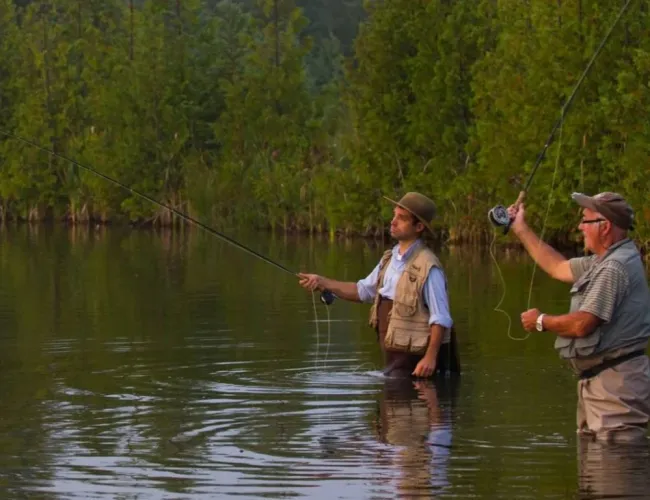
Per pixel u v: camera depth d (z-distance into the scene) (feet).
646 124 90.22
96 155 157.38
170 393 35.53
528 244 30.58
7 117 173.47
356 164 123.54
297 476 26.18
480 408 32.91
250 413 32.65
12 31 179.42
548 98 96.73
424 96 119.14
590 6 93.81
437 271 37.81
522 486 25.21
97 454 28.25
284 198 134.51
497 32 116.88
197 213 144.56
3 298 62.85
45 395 35.24
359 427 30.83
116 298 62.34
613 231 28.81
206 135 161.17
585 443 28.55
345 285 40.09
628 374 28.50
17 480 26.05
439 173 116.26
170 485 25.59
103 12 173.17
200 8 162.71
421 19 120.37
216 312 55.42
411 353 37.96
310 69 244.42
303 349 43.62
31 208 166.20
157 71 156.76
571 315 28.63
